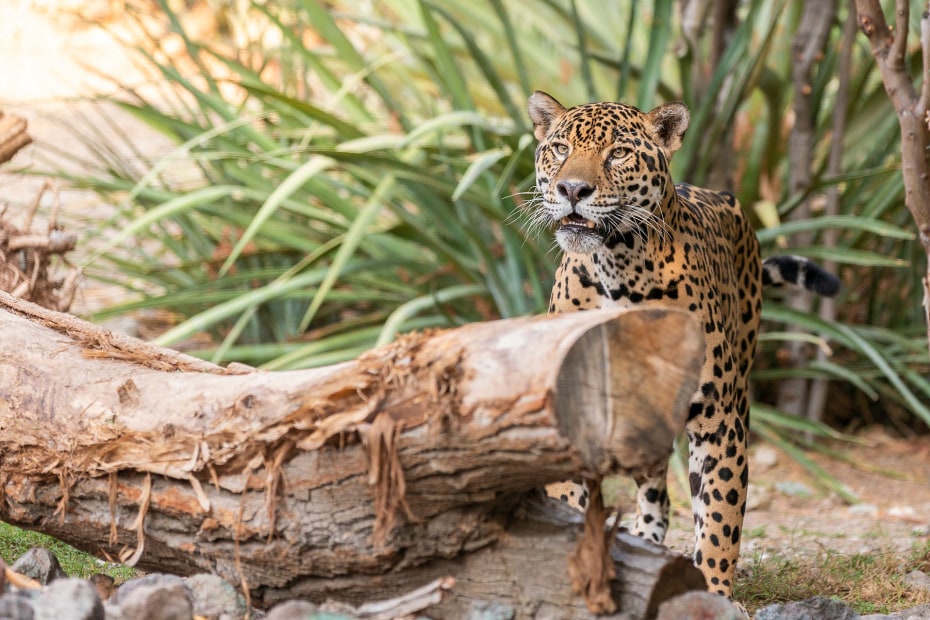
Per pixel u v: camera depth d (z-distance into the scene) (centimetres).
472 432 502
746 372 904
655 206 755
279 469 557
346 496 548
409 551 552
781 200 1480
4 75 2450
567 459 499
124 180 1450
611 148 747
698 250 787
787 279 957
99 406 621
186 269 1413
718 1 1345
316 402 538
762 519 1091
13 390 649
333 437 539
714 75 1262
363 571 562
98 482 617
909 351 1382
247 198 1466
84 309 1388
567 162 746
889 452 1341
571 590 538
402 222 1298
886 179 1412
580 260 780
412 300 1331
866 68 1424
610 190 739
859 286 1497
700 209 838
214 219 1510
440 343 518
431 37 1343
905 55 828
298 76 1720
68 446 624
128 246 1598
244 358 1302
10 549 756
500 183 1119
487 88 1652
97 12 2583
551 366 488
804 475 1252
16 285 923
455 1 1666
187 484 589
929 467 1291
